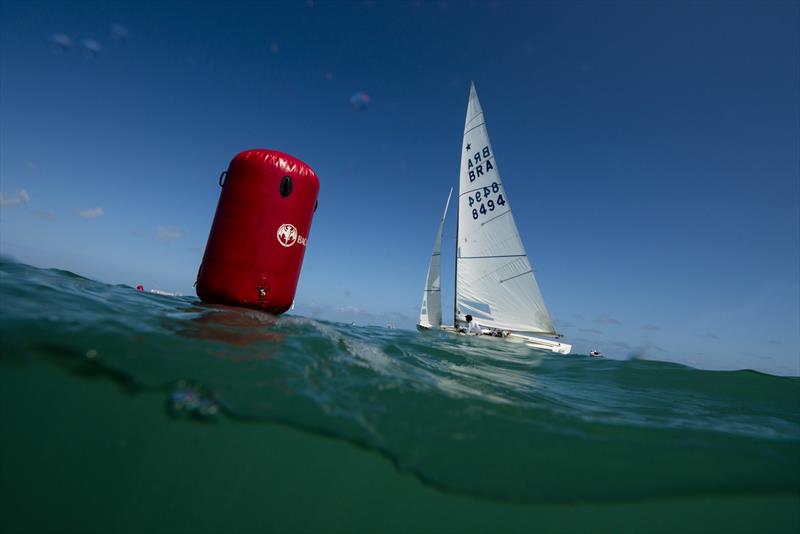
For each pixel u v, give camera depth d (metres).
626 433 2.14
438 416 2.03
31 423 1.43
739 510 1.67
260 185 3.56
